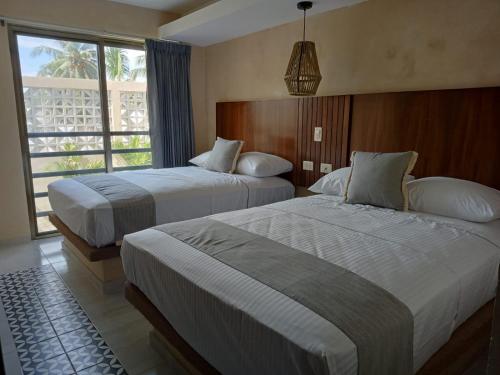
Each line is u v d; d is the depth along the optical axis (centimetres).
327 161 319
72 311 234
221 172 365
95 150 407
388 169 228
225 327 124
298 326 106
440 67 244
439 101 242
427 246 165
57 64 368
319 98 318
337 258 150
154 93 412
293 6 295
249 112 393
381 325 108
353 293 121
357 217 212
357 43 290
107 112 405
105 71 396
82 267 289
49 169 380
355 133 294
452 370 136
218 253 155
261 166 338
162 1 381
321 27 314
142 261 171
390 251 158
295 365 100
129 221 255
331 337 100
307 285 125
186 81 437
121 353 193
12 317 226
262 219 209
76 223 259
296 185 354
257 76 386
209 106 466
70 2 353
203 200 292
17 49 340
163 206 271
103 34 380
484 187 211
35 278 279
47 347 197
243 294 124
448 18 236
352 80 298
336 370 94
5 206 346
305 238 175
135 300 181
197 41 423
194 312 139
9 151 341
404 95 260
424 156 254
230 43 415
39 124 366
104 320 224
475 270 155
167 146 432
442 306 134
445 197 211
